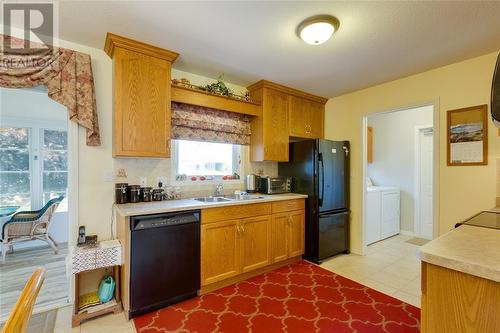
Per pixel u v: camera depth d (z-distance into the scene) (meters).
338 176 3.44
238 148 3.35
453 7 1.70
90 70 2.19
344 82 3.18
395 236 4.44
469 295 0.83
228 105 2.92
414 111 4.49
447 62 2.58
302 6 1.70
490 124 2.38
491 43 2.19
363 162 3.45
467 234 1.16
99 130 2.32
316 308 2.12
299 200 3.21
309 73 2.88
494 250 0.93
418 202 4.39
